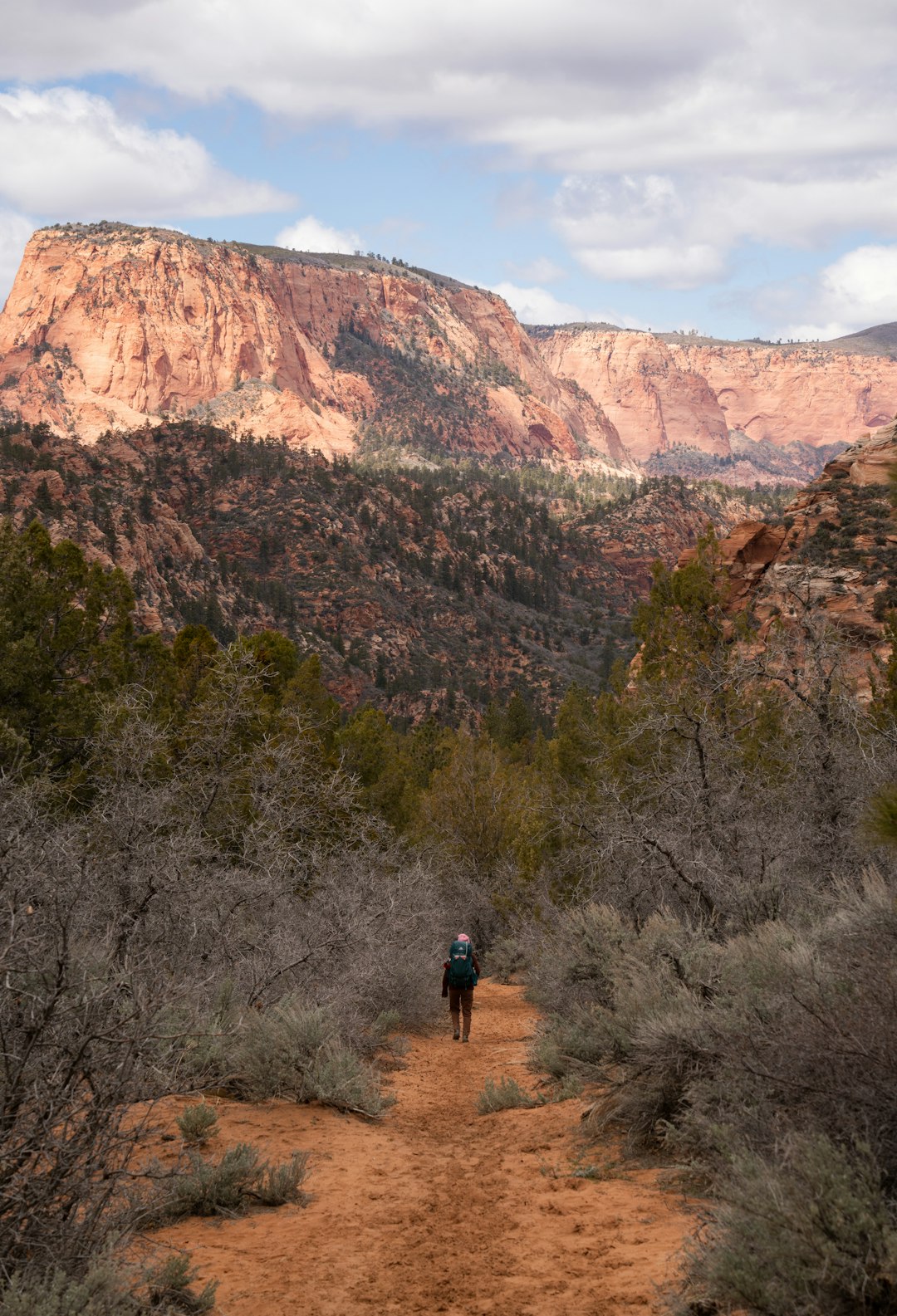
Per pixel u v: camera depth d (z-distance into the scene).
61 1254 4.16
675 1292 4.23
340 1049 9.52
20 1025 4.33
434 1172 6.97
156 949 6.99
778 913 8.63
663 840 9.98
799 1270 3.82
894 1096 4.48
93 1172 4.31
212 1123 7.34
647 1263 4.80
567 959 10.60
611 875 11.10
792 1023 5.05
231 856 11.12
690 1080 6.36
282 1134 7.80
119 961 5.62
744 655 16.78
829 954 5.79
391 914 12.69
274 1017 9.67
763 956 6.61
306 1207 6.17
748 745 14.14
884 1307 3.71
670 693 14.88
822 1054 4.73
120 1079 4.39
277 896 10.80
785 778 12.60
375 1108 8.80
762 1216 4.05
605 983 9.95
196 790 11.93
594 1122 7.52
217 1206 6.02
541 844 20.72
